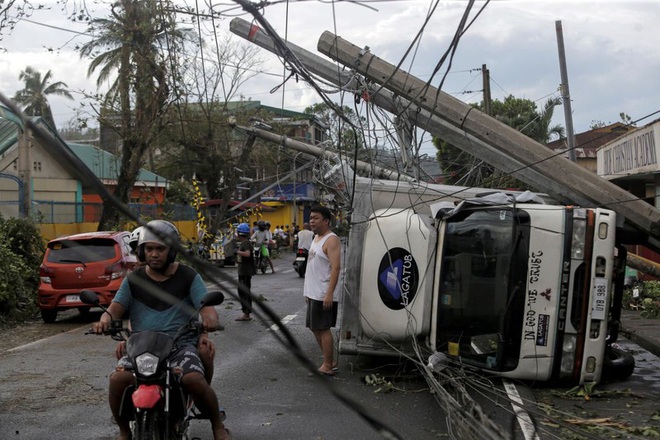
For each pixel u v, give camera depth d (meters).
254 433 6.50
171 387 4.75
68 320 15.09
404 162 10.88
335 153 12.05
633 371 9.71
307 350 10.84
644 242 10.51
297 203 52.72
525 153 10.10
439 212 8.84
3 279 14.34
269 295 19.02
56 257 14.41
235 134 35.75
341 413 7.20
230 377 8.93
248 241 14.08
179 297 5.19
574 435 6.41
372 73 10.23
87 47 20.52
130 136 21.38
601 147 21.61
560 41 21.88
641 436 6.44
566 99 21.78
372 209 9.48
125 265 14.47
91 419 6.96
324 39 10.30
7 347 11.54
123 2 19.59
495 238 8.46
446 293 8.64
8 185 24.27
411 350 9.03
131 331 5.19
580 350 8.13
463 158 17.22
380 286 8.93
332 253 8.71
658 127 15.72
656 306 15.63
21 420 6.93
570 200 10.45
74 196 27.94
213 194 39.25
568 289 8.17
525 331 8.18
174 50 20.28
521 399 7.68
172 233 5.14
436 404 7.57
